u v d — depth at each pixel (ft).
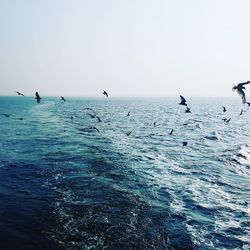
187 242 46.19
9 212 54.49
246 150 119.65
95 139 139.33
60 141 131.54
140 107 558.97
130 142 133.49
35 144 123.24
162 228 50.31
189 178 78.59
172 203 60.90
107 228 49.88
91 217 53.72
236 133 180.86
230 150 117.70
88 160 94.58
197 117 318.45
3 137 143.43
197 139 148.46
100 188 68.59
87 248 43.86
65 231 48.57
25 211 55.16
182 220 53.42
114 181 73.87
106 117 289.33
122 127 197.57
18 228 48.83
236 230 50.31
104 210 56.80
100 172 81.30
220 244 45.98
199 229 50.34
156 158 100.89
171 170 85.97
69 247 44.01
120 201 61.21
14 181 72.59
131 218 53.78
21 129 177.99
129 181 74.18
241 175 83.25
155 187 70.38
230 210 58.29
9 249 42.91
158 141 138.82
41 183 71.36
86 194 64.64
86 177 76.48
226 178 79.77
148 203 60.59
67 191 66.23
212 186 72.64
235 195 66.85
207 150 118.32
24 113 336.29
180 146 126.41
